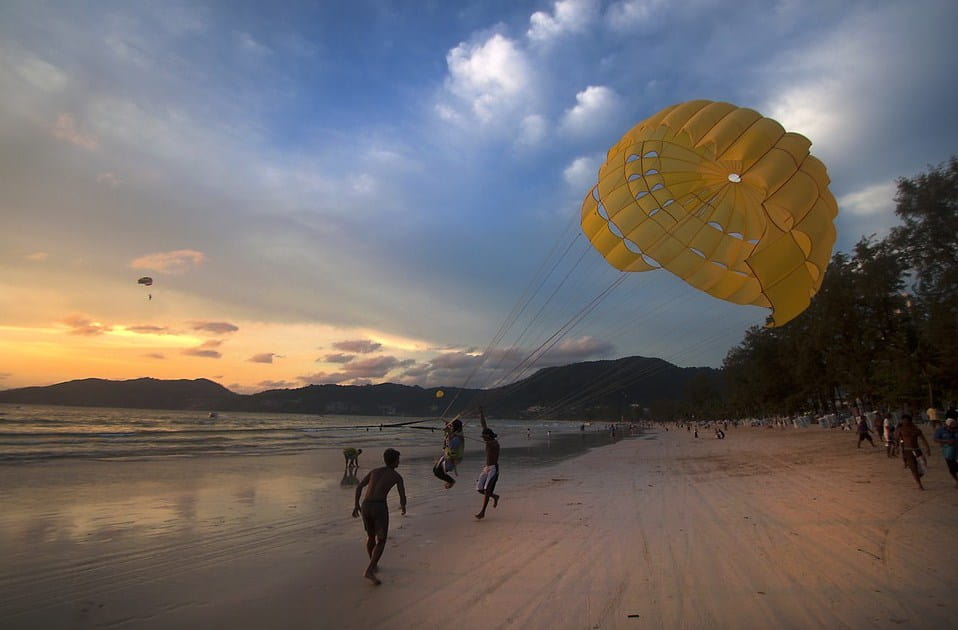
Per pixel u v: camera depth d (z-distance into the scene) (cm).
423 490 1513
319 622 509
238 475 1836
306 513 1136
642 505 1113
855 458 1977
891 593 523
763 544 734
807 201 747
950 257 1938
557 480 1697
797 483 1358
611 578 605
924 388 2855
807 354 4362
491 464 1062
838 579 570
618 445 4419
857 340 3309
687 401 15088
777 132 802
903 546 691
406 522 1002
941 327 1992
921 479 1327
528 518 1004
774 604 506
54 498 1258
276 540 877
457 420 1122
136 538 889
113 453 2588
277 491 1474
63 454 2444
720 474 1686
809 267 790
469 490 1495
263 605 561
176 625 512
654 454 2972
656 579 595
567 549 750
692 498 1180
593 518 984
